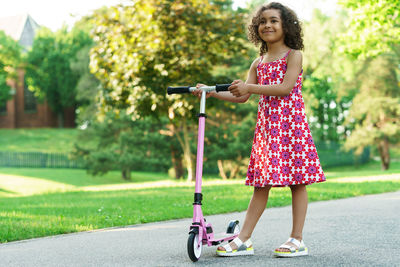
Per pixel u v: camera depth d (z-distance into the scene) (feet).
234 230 13.48
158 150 85.30
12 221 19.49
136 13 45.65
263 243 13.57
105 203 27.58
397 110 90.84
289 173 11.91
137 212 22.29
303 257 11.48
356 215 18.97
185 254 12.11
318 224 16.74
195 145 79.92
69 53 155.12
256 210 12.23
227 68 65.05
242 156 74.95
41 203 29.89
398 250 12.05
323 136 146.41
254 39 12.79
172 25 45.14
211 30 46.37
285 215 20.11
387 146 99.66
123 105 51.44
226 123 77.66
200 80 46.85
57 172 105.50
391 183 38.52
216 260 11.31
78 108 169.58
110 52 47.24
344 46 53.52
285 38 12.30
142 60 45.50
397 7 46.80
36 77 157.07
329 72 87.15
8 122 163.73
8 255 12.80
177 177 86.22
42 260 11.96
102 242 14.49
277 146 11.94
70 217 20.80
